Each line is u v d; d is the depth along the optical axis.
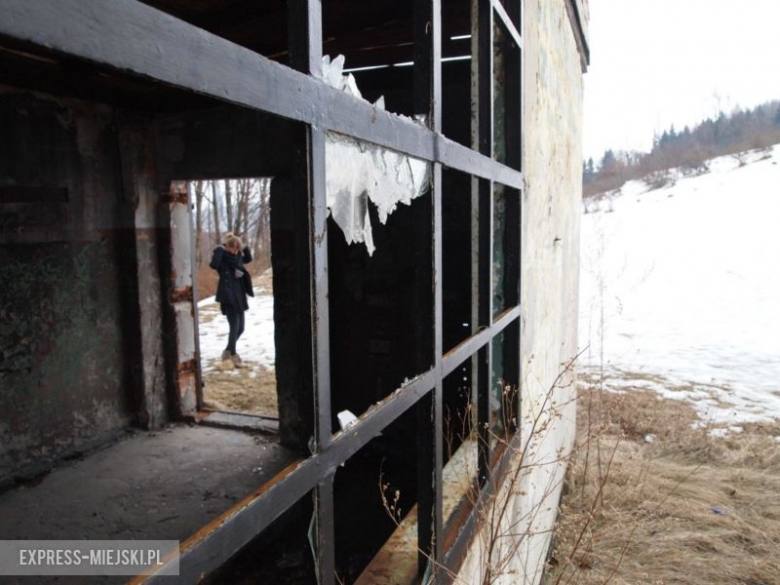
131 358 4.05
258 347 8.07
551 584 3.79
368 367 4.60
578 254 6.75
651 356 11.05
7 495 3.08
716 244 22.25
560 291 4.59
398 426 4.44
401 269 4.45
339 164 1.17
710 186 33.69
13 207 3.27
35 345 3.41
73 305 3.64
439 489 1.54
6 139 3.23
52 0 0.49
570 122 5.12
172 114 4.06
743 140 48.47
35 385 3.41
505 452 2.40
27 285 3.36
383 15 3.15
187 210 4.28
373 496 3.90
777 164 34.50
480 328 2.08
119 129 3.89
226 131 3.95
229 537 0.75
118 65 0.56
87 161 3.71
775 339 12.02
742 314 14.34
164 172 4.11
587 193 49.31
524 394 2.79
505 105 2.53
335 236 4.61
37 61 2.96
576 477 5.40
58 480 3.26
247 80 0.76
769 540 4.51
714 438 6.65
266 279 14.65
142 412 4.07
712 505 5.09
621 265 21.16
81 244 3.69
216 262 6.75
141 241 4.01
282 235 3.92
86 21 0.52
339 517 3.62
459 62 4.11
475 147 2.03
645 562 4.16
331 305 4.66
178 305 4.22
